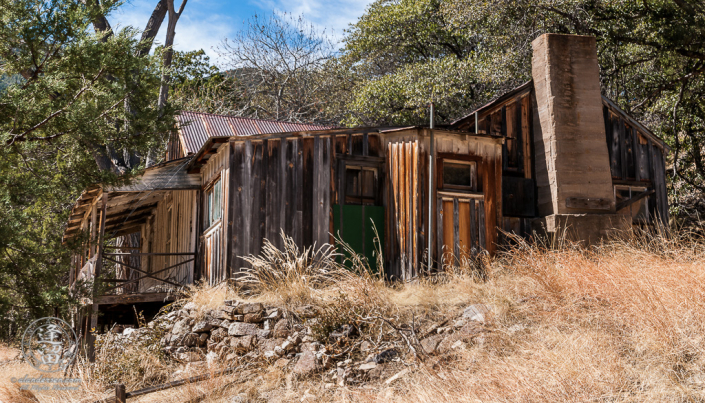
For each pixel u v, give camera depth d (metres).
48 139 9.61
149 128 10.50
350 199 10.66
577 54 12.05
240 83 29.44
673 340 5.46
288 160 10.34
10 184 8.95
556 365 5.40
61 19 9.11
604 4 17.53
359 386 6.61
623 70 18.42
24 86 8.93
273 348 7.88
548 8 17.38
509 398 5.16
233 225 9.82
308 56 28.94
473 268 9.92
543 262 7.95
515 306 7.31
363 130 10.93
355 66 28.36
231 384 7.15
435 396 5.65
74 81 9.52
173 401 6.82
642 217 13.05
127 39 9.78
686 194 18.36
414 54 26.58
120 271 18.95
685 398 4.70
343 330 7.73
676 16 16.17
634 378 5.18
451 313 7.83
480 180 10.86
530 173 12.12
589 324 6.29
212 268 10.66
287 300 8.56
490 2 18.34
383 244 10.63
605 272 6.90
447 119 22.92
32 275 8.88
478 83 21.58
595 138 11.80
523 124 12.32
